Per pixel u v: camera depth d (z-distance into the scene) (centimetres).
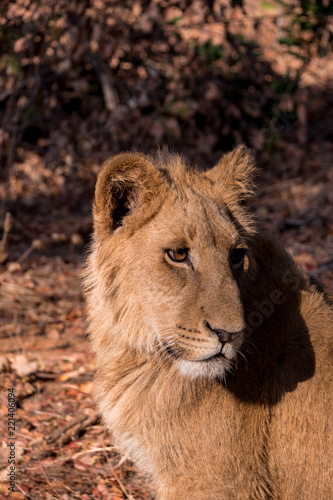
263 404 603
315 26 1945
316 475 600
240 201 646
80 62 1830
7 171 1639
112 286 602
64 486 732
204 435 591
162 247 573
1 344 1115
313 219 1638
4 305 1252
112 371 634
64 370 1027
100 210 588
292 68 2400
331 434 596
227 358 559
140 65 1923
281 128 2156
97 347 650
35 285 1352
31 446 813
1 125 1714
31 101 1666
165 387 602
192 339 560
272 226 1593
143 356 615
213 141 1880
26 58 1669
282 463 605
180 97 1858
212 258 567
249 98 2023
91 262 644
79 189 1862
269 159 2081
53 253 1542
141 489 746
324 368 604
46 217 1770
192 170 650
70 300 1295
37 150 1902
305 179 1959
